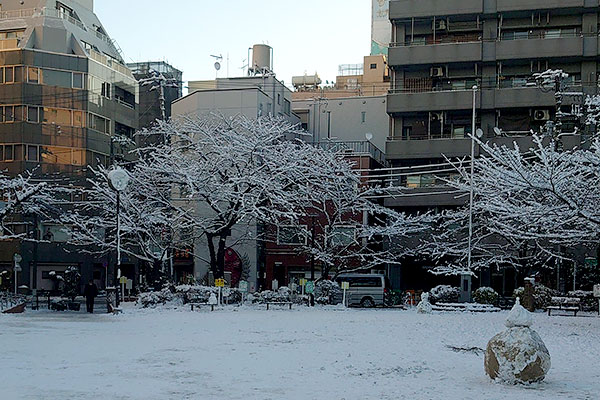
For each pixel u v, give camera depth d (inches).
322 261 1535.4
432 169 1845.5
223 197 1337.4
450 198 1786.4
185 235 1640.0
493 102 1791.3
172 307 1168.8
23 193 1339.8
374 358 505.7
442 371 446.0
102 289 2101.4
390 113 1872.5
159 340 621.6
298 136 2194.9
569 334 728.3
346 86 2758.4
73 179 1861.5
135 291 1743.4
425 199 1806.1
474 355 534.6
